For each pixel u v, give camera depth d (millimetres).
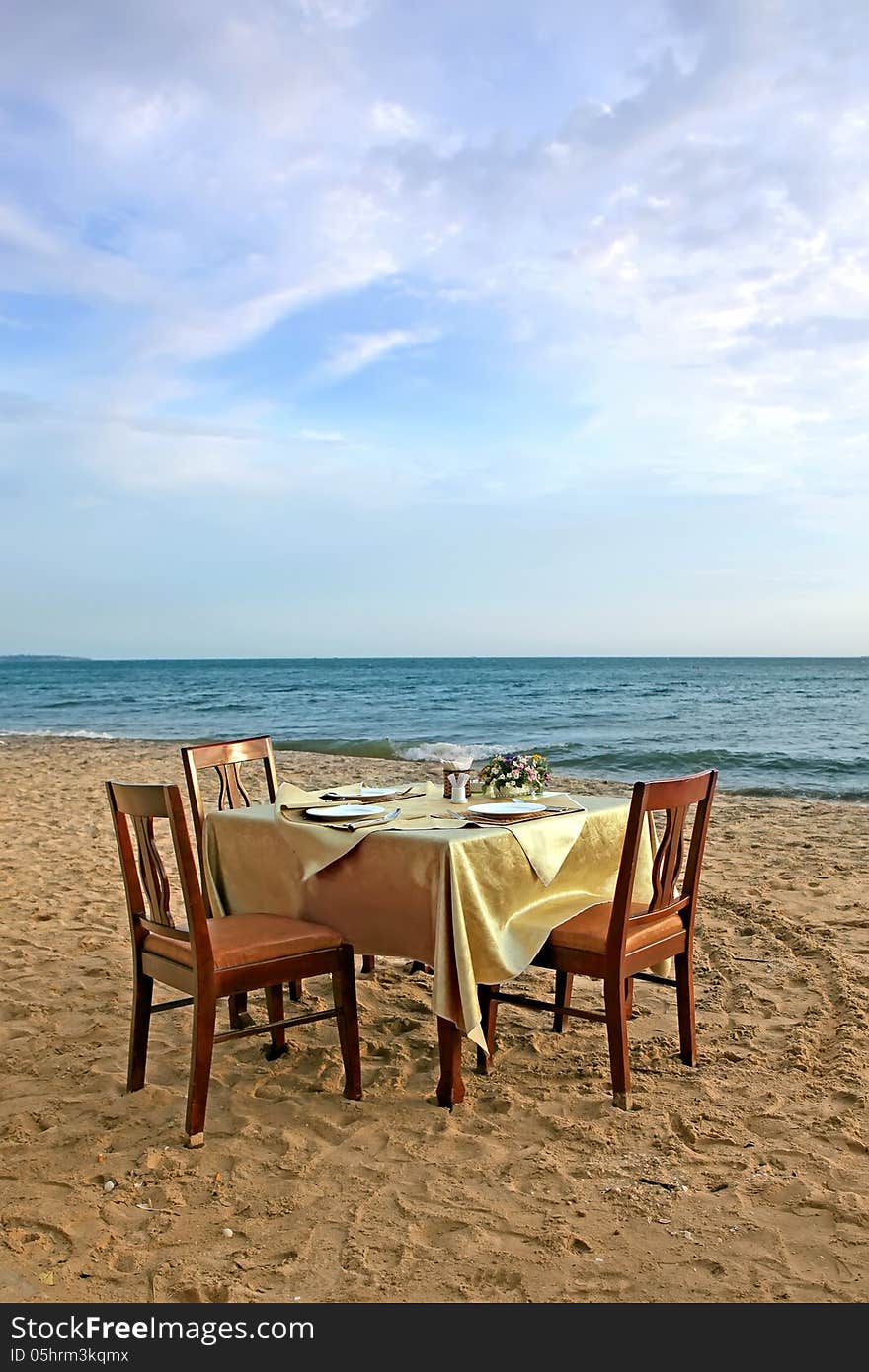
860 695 39469
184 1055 3871
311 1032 4113
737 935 5383
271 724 26516
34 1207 2723
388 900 3438
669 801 3363
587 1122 3213
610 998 3328
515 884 3473
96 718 29484
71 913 5957
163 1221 2654
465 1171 2912
